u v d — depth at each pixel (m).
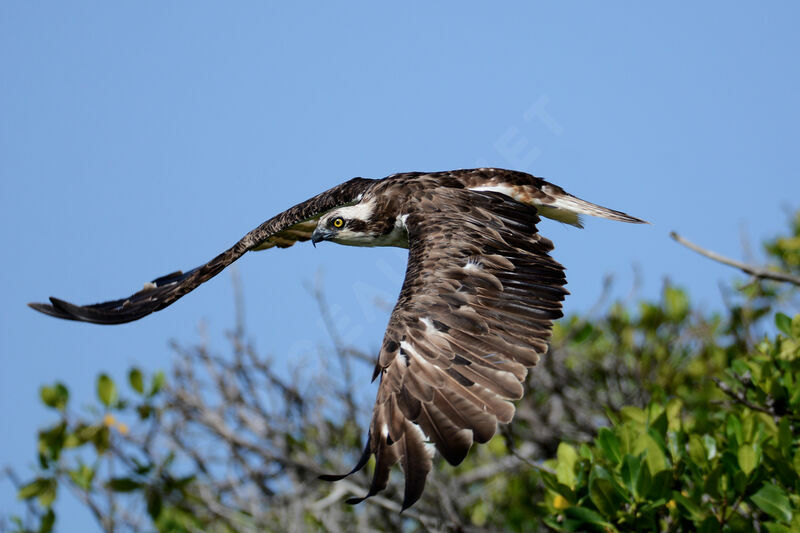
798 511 9.41
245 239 13.07
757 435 10.14
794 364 11.02
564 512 9.98
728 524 9.79
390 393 8.28
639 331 15.85
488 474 14.95
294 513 14.14
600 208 11.66
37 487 14.54
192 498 14.82
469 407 8.02
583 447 10.52
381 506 14.19
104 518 14.27
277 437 15.01
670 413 11.23
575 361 15.86
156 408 15.11
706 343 15.31
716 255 10.97
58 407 14.92
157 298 12.92
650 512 9.74
